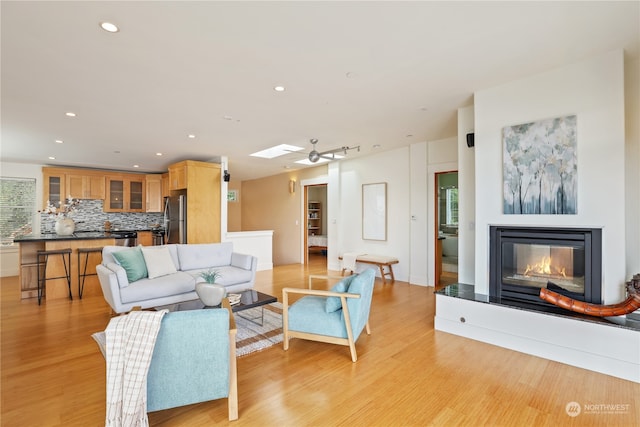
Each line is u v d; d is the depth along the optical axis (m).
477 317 3.00
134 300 3.35
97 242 4.88
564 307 2.56
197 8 1.83
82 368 2.47
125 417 1.53
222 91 3.06
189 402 1.74
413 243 5.53
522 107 2.87
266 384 2.25
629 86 2.62
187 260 4.27
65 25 1.98
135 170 7.98
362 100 3.33
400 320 3.61
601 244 2.50
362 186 6.50
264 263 7.00
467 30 2.10
